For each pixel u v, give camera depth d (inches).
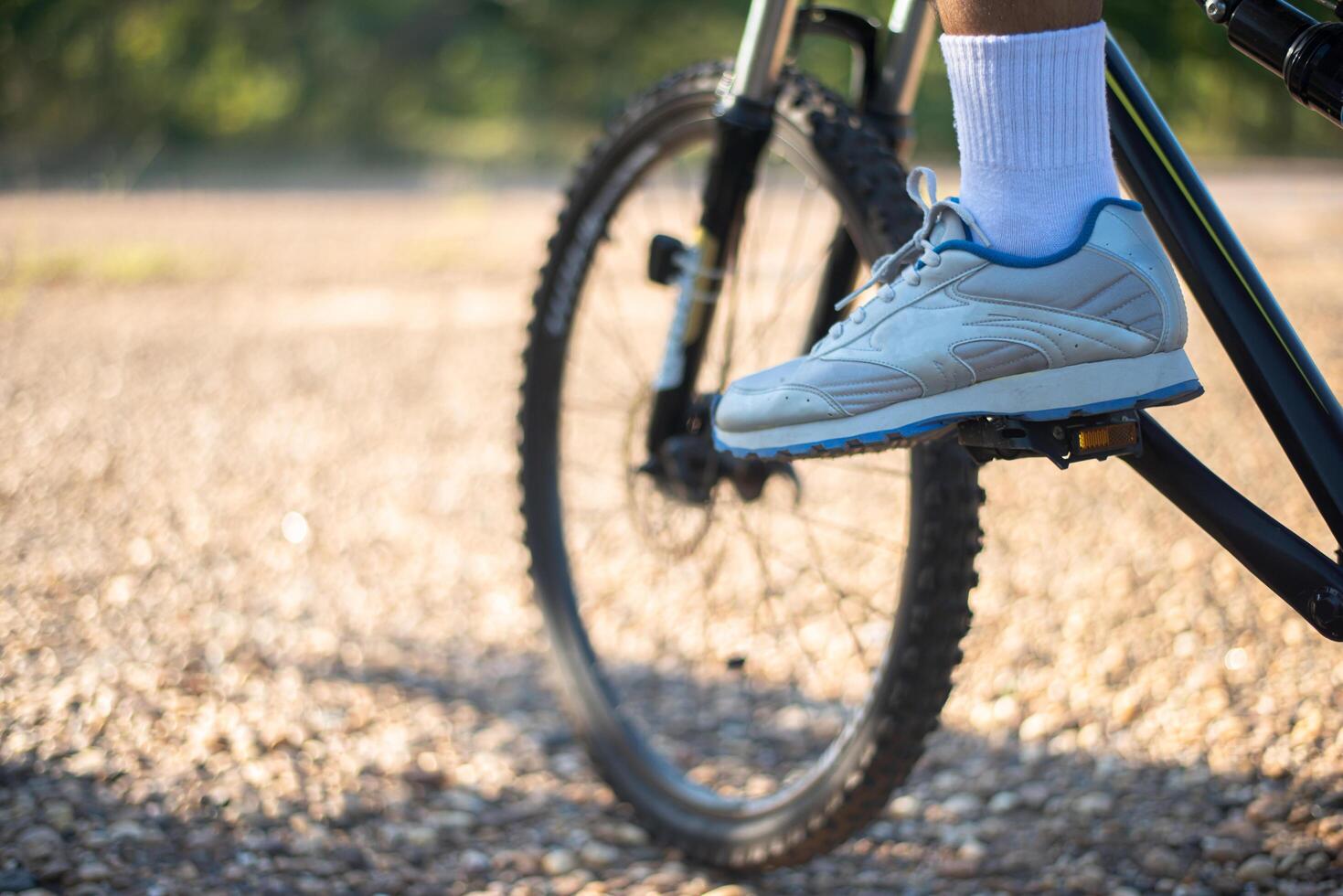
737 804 61.1
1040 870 61.3
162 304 225.5
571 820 69.2
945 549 49.9
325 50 569.9
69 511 121.6
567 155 505.0
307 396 163.6
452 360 180.1
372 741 77.2
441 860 64.5
